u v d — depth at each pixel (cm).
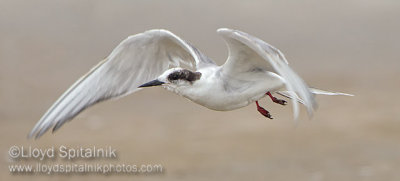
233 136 1955
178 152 1825
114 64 989
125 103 2277
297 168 1712
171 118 2141
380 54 2861
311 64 2719
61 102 942
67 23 2906
